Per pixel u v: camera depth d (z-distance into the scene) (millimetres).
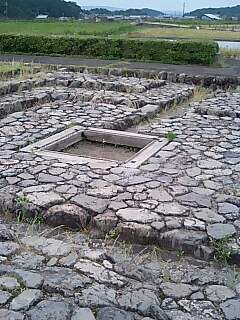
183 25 43812
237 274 3410
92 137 6633
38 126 6828
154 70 12383
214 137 6535
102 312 2879
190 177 4930
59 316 2826
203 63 14695
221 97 9672
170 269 3449
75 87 10281
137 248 3746
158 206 4168
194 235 3713
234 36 26062
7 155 5461
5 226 4035
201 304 3033
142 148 6180
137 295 3074
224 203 4301
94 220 3965
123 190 4496
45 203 4168
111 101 8766
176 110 8812
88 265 3396
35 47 16859
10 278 3174
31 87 9812
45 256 3506
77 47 16406
